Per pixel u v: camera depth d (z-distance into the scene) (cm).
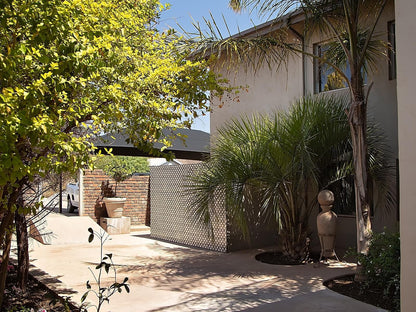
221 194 995
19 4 321
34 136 313
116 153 1166
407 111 427
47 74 320
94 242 1279
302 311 579
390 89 961
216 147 1008
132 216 1731
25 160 402
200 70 466
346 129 916
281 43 835
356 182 740
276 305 611
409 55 427
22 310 529
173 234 1302
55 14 322
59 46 340
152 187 1412
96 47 372
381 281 642
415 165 419
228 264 927
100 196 1653
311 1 771
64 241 1258
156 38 518
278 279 776
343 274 788
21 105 319
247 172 919
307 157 848
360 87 740
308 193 1011
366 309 582
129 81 425
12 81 340
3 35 341
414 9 425
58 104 381
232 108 1345
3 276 458
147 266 916
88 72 362
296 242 939
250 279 781
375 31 973
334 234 909
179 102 463
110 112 400
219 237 1108
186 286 736
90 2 363
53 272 863
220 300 643
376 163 920
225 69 1329
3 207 403
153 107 423
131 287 730
